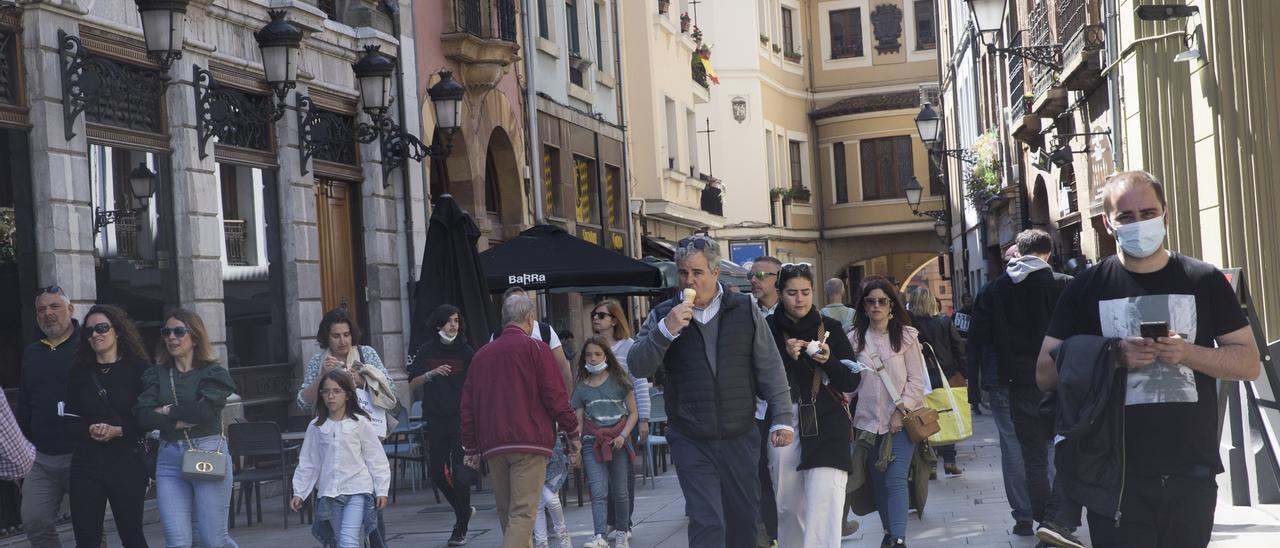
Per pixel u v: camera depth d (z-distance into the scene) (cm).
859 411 994
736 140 4881
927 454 1109
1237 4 1232
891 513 994
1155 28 1505
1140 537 543
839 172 5647
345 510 930
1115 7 1745
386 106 1834
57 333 932
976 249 4034
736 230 4847
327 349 1069
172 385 882
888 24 5631
